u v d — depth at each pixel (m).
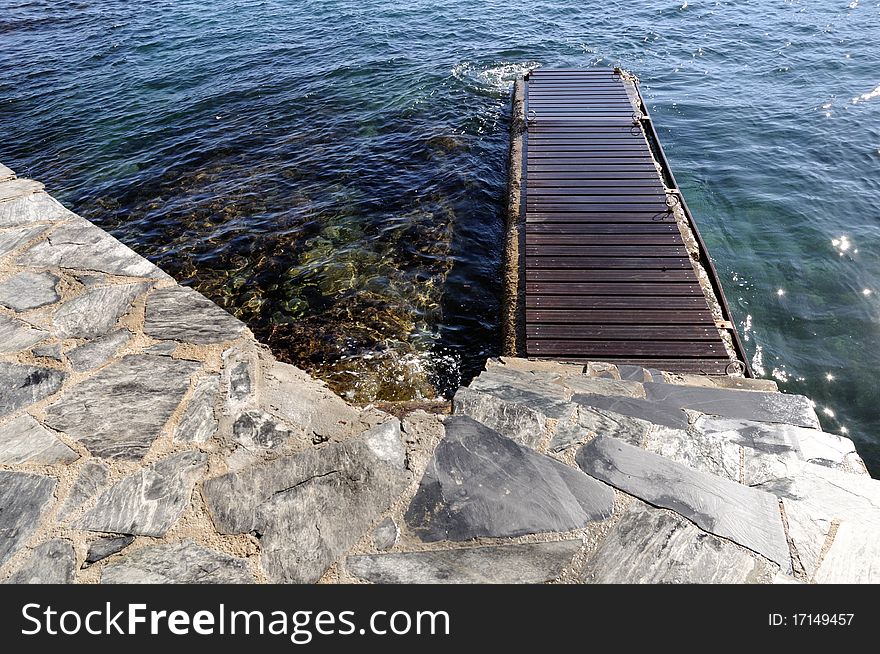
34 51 20.05
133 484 3.01
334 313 8.56
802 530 3.07
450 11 23.05
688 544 2.97
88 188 12.00
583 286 8.14
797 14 21.94
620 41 20.39
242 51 19.34
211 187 11.82
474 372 7.79
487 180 11.89
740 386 5.35
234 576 2.71
